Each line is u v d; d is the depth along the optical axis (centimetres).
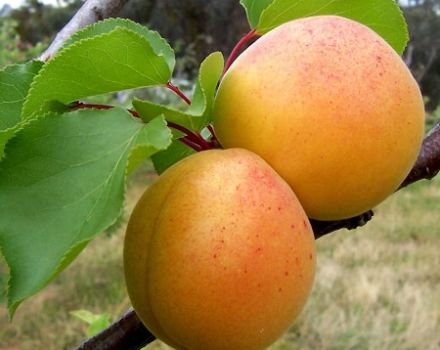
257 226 22
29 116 24
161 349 100
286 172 23
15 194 21
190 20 294
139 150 21
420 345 111
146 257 22
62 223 21
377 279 140
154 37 26
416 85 24
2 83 26
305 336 115
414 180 28
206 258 21
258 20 28
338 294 130
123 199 20
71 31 35
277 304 22
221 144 24
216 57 23
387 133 23
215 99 24
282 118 23
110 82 24
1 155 23
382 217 198
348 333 113
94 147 22
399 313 121
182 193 22
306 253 22
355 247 165
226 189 22
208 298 22
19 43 161
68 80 23
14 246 21
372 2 26
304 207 24
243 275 22
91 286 142
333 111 22
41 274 20
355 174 23
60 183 21
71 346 118
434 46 367
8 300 20
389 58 23
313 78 23
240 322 22
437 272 147
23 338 120
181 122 23
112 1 35
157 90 131
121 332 27
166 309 22
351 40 23
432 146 28
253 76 23
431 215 200
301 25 24
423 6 373
